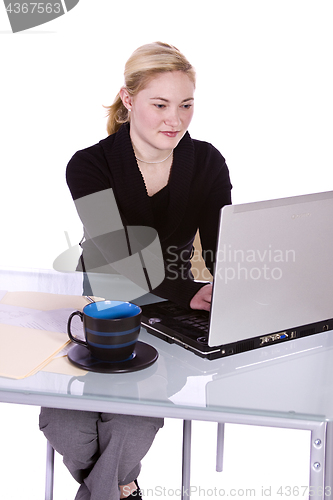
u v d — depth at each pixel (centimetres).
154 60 162
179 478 198
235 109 405
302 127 398
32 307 132
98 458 127
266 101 399
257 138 406
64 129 423
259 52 391
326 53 381
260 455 212
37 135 422
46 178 428
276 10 381
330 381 104
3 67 409
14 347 109
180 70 164
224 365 109
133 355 109
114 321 102
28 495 185
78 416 121
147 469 204
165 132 169
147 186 179
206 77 401
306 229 111
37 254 401
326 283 121
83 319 105
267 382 103
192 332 118
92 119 423
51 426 123
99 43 409
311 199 109
